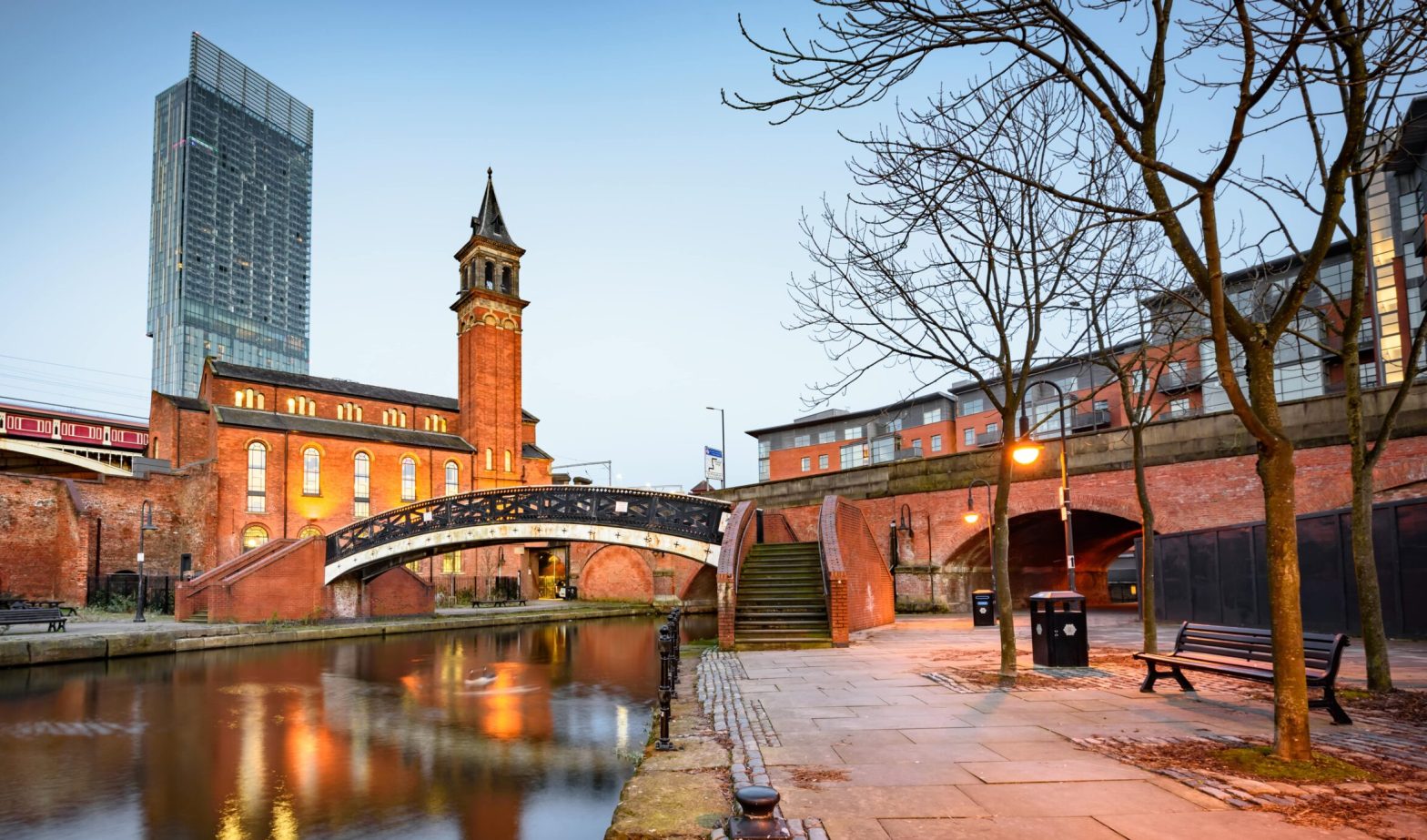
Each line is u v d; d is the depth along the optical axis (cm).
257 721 1297
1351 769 589
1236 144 596
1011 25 616
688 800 567
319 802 867
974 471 2689
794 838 470
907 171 1008
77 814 834
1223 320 629
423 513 2834
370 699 1498
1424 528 1532
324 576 2998
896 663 1325
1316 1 559
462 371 5784
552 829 776
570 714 1338
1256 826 479
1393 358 3616
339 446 4891
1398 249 3616
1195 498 2184
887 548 2919
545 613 3581
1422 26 586
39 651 1961
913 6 591
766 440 8400
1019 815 510
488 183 6153
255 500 4512
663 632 816
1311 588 1788
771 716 874
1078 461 2439
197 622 2770
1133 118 674
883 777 606
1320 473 1914
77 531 3669
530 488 2600
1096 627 2145
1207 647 955
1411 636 1554
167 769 1005
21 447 4178
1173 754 657
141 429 6950
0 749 1115
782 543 2156
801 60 602
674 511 2338
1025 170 1180
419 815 820
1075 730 762
